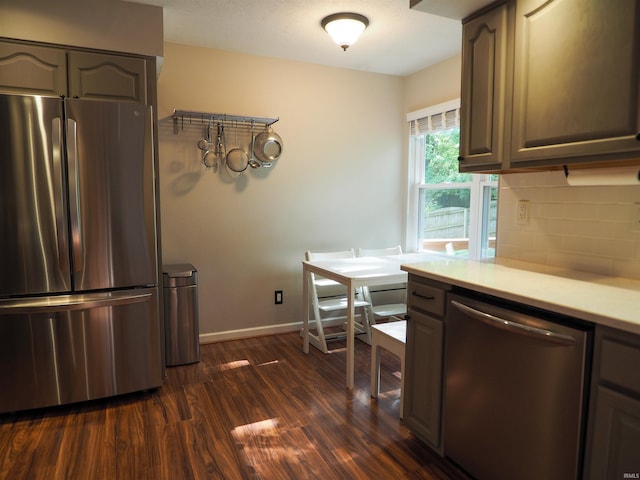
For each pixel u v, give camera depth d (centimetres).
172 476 184
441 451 192
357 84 385
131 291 251
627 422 121
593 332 129
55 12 235
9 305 224
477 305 167
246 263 356
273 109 354
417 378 205
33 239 227
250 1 251
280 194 363
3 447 205
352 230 396
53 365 235
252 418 233
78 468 189
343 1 252
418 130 390
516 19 182
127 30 249
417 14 269
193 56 324
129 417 234
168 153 323
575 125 159
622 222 178
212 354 326
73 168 229
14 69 229
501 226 235
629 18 140
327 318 396
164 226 327
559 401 138
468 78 209
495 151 196
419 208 408
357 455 200
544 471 144
